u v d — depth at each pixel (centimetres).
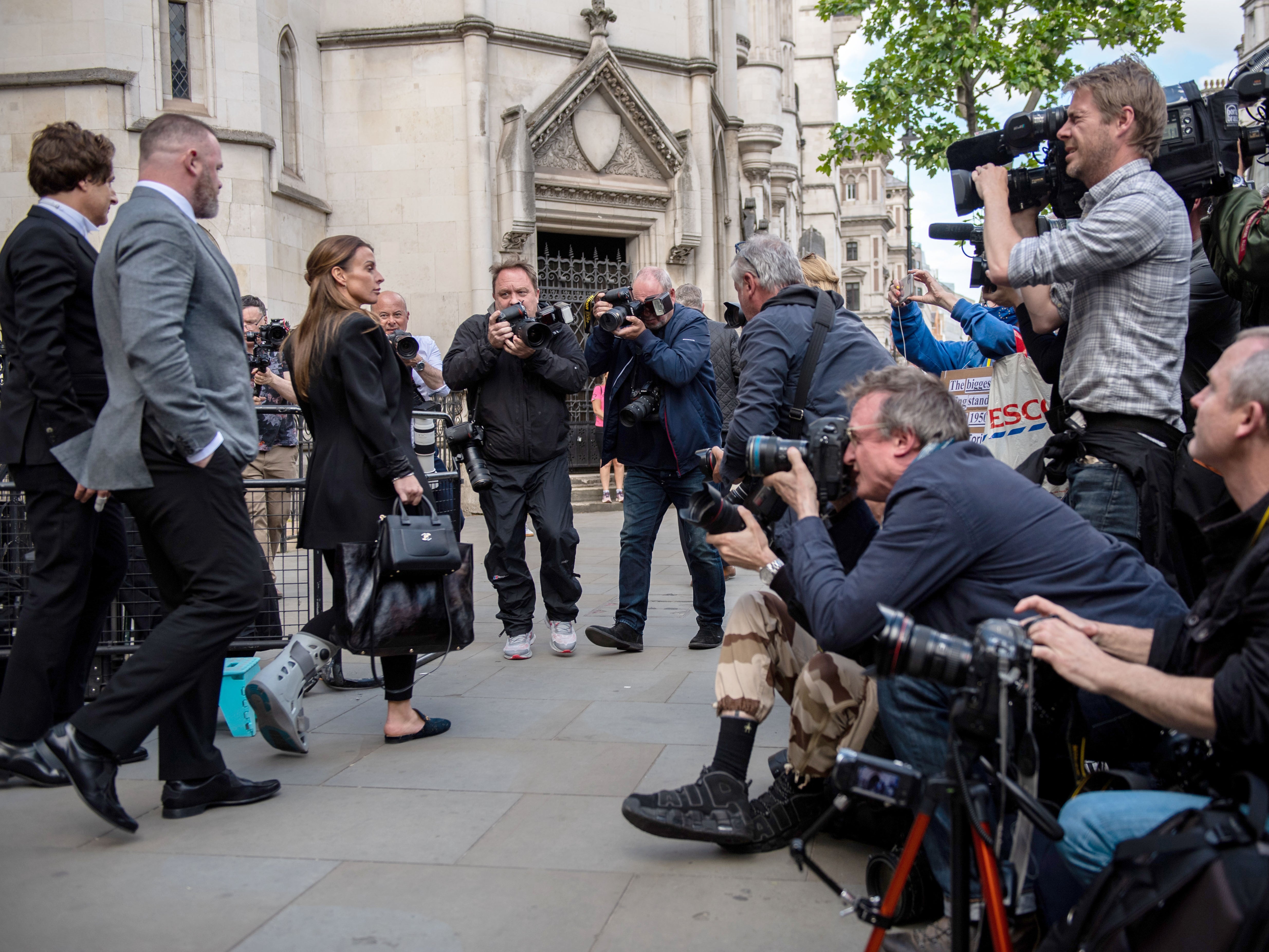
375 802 356
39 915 274
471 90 1377
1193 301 351
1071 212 337
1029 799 186
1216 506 268
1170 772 218
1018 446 482
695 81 1588
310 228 1367
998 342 482
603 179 1495
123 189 1195
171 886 292
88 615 400
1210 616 210
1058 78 1727
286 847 319
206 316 340
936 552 238
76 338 373
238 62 1227
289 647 402
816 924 266
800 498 265
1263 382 201
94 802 317
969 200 349
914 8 1731
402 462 403
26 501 370
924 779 196
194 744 347
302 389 412
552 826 332
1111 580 241
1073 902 224
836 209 4766
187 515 332
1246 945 160
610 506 1352
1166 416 305
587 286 1543
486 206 1388
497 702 479
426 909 277
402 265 1411
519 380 557
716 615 580
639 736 423
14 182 1195
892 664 194
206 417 328
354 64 1402
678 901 280
